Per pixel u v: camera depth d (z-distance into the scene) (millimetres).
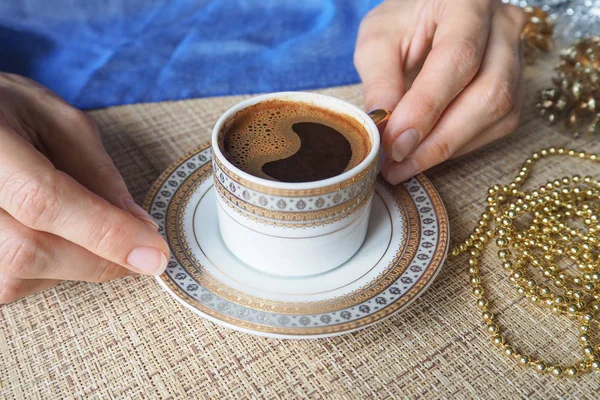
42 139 303
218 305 260
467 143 345
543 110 389
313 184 254
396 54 354
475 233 311
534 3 492
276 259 272
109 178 295
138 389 253
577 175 338
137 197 324
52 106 310
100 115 388
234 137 287
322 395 253
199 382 256
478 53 322
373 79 343
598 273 290
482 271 301
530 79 429
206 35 427
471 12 335
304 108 302
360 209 272
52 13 406
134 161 349
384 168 321
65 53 416
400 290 266
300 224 262
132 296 285
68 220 247
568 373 259
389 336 273
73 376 257
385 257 286
